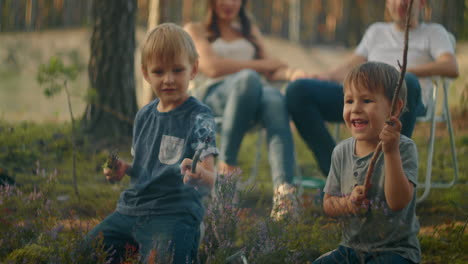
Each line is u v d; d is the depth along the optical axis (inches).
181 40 95.7
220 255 88.1
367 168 83.7
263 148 243.3
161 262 82.4
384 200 81.7
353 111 85.0
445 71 138.0
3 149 162.6
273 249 90.3
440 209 131.3
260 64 157.6
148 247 86.5
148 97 226.2
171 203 91.3
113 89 217.6
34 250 90.3
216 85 149.0
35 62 361.4
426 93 140.9
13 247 94.7
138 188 93.5
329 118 137.6
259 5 692.1
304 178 163.9
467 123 262.7
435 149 205.0
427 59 145.8
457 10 283.4
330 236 98.3
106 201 126.5
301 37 637.3
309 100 133.0
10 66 361.1
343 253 84.1
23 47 378.6
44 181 130.3
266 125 131.8
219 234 91.8
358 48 157.9
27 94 337.4
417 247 81.5
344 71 155.4
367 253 81.6
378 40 153.0
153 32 97.1
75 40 440.5
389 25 154.3
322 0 642.8
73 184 148.6
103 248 89.3
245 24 168.4
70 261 85.4
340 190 88.3
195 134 93.1
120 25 217.6
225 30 165.0
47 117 275.0
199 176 87.0
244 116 131.5
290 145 128.8
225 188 92.9
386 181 77.3
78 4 555.8
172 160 93.7
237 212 94.7
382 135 75.5
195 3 528.1
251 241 93.6
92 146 202.4
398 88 73.9
